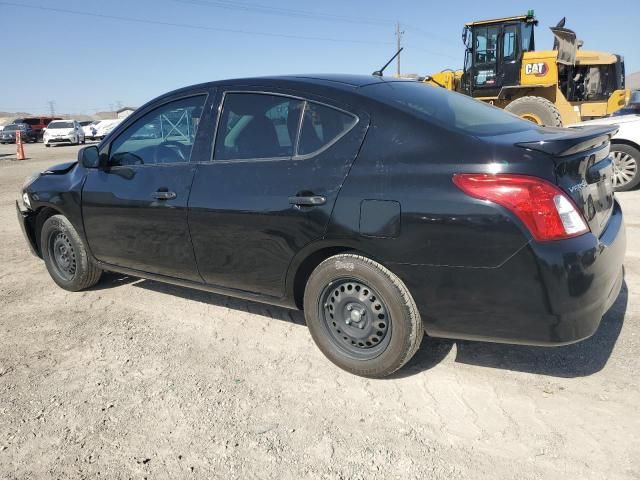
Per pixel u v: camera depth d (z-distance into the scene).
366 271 2.90
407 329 2.87
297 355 3.46
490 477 2.33
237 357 3.47
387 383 3.08
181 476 2.42
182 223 3.63
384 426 2.71
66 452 2.61
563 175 2.54
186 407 2.93
